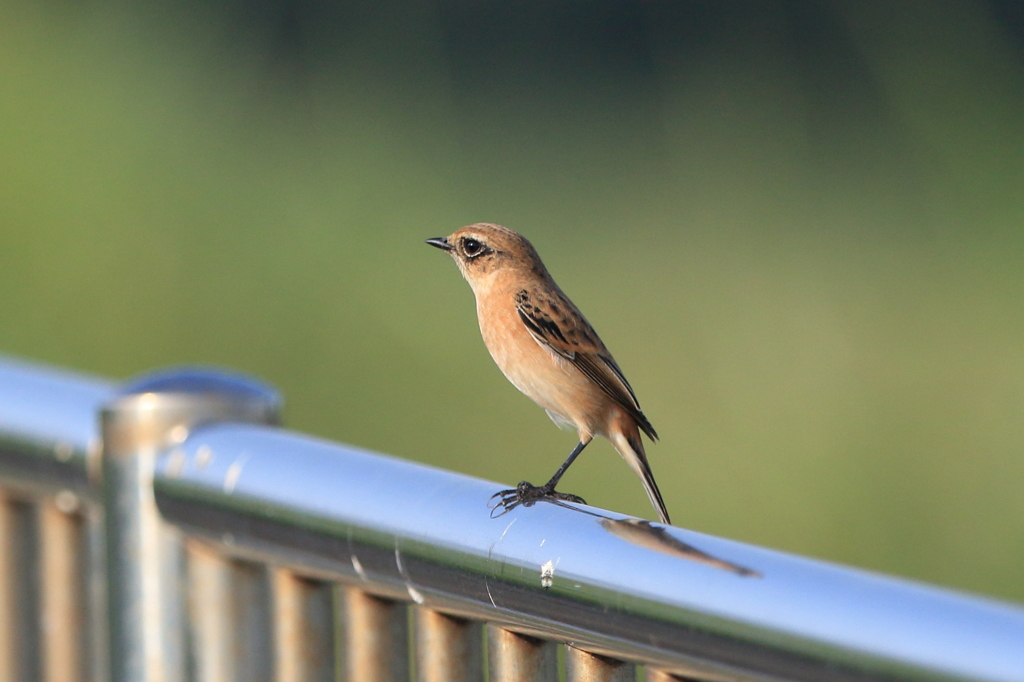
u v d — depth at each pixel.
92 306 13.86
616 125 21.80
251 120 18.28
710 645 2.42
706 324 15.68
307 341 14.08
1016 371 14.87
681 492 12.66
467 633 3.31
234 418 3.98
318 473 3.44
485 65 22.92
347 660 3.53
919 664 2.08
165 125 16.69
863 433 13.52
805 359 14.98
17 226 14.12
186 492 3.75
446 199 18.28
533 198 19.16
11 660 4.76
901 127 19.41
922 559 12.28
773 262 17.39
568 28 23.55
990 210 17.98
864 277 17.05
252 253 15.11
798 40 21.14
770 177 19.75
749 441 13.44
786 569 2.35
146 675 3.96
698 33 22.09
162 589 3.95
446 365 13.98
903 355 15.11
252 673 3.90
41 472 4.44
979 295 16.59
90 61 17.14
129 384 4.25
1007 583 12.17
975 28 18.48
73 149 15.28
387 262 15.68
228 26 20.06
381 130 19.56
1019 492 12.83
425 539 3.09
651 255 17.62
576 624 2.75
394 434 13.31
